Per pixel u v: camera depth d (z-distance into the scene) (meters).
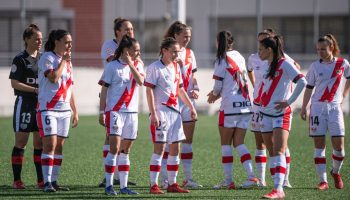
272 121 21.42
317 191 22.56
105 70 21.66
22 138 23.53
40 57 22.62
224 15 69.25
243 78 23.48
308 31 69.19
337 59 23.06
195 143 36.69
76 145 35.78
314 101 23.22
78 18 66.56
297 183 24.34
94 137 39.50
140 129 44.03
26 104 23.48
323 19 69.00
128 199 20.86
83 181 24.92
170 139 22.23
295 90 20.70
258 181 23.94
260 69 23.67
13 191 22.59
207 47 68.62
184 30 24.17
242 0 69.00
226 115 23.28
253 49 68.81
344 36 68.62
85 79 57.16
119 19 24.03
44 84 22.39
